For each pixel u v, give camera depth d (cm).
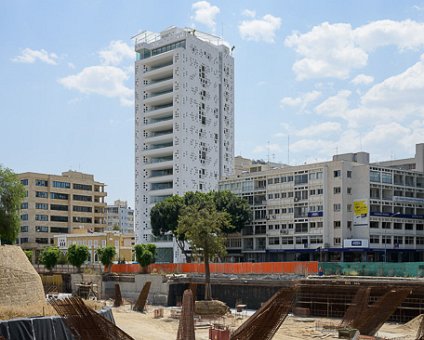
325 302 8238
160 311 8188
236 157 19975
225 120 18175
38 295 6322
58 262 13125
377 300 6819
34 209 17425
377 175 12988
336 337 6231
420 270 8994
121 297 10012
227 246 14875
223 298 9956
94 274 11512
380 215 12862
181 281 10400
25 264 6397
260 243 14325
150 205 17012
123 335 4178
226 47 18512
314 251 13038
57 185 18088
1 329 4328
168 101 17162
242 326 4469
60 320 4675
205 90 17388
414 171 13888
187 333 4769
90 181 18962
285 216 13788
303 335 6391
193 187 16662
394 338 6038
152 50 17838
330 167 13112
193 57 17075
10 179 11581
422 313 7312
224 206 13788
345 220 12800
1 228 11312
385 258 12838
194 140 16850
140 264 11706
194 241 9456
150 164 17025
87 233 16150
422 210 13912
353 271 9619
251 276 10175
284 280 9050
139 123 17412
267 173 14388
